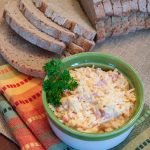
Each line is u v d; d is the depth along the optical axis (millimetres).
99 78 513
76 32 633
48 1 690
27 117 533
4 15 664
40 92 574
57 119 478
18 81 593
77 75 517
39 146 507
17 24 629
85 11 695
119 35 677
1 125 541
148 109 549
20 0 678
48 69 505
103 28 648
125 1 637
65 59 539
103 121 475
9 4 682
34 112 542
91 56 547
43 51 636
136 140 516
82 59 548
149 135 521
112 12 638
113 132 465
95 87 498
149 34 685
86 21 675
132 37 678
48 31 626
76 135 469
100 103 477
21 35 629
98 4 630
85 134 462
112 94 490
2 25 684
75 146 498
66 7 698
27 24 639
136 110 486
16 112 548
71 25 633
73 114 476
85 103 483
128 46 662
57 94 490
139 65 624
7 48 637
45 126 525
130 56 642
